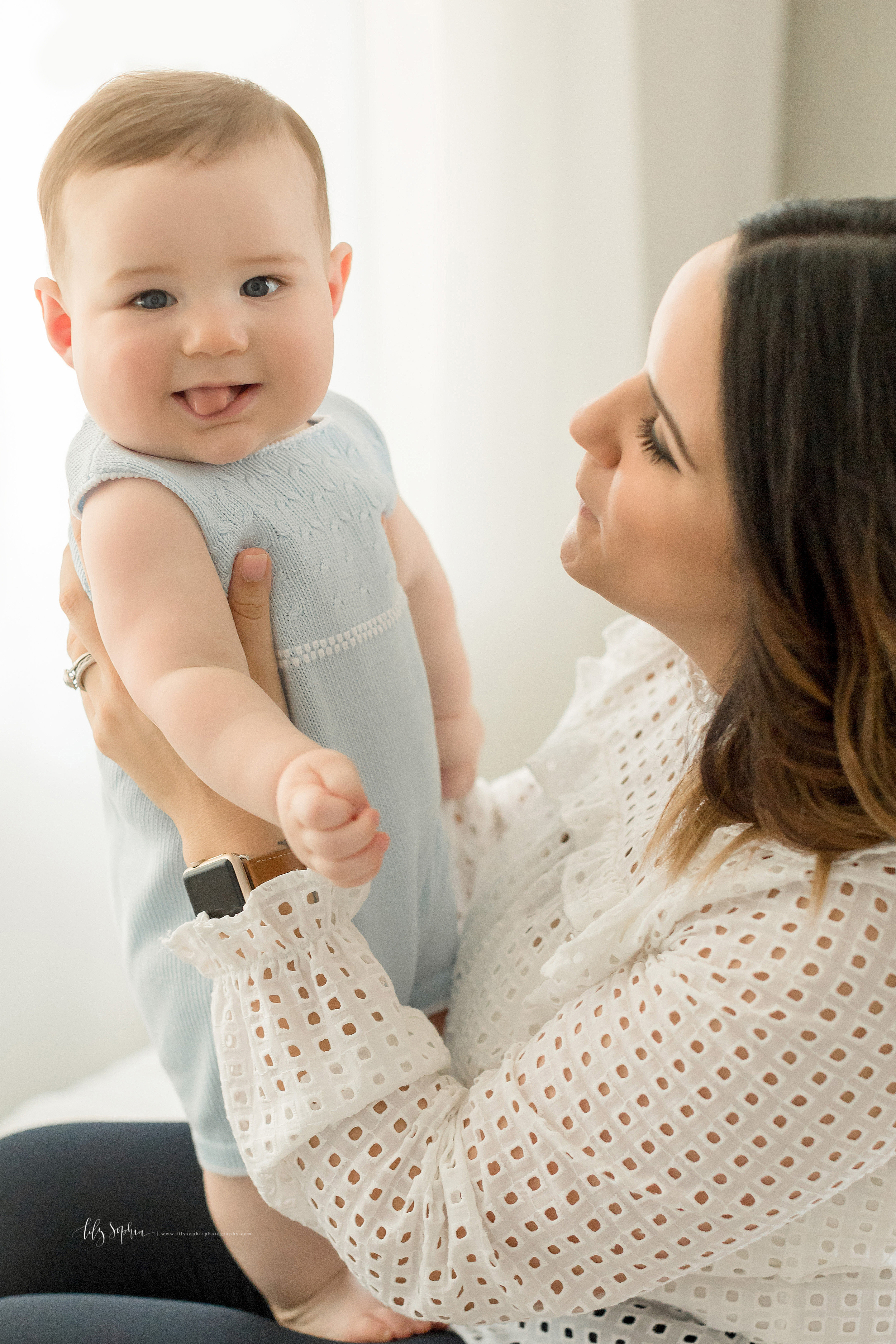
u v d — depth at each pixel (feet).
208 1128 2.78
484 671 6.66
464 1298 2.22
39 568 4.71
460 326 6.00
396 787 2.64
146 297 2.20
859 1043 1.94
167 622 2.15
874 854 2.01
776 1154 1.99
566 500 6.70
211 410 2.26
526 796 3.54
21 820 4.90
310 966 2.32
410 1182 2.26
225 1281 3.24
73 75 4.37
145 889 2.69
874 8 6.63
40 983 5.10
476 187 5.87
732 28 6.66
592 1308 2.23
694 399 2.04
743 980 2.02
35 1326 2.69
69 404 4.64
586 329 6.45
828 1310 2.27
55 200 2.27
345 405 2.91
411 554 3.02
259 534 2.35
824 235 1.95
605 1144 2.10
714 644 2.26
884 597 1.87
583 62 5.99
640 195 6.43
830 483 1.87
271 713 2.02
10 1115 5.12
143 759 2.50
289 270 2.28
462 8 5.56
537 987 2.56
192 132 2.16
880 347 1.84
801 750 2.02
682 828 2.28
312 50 5.10
